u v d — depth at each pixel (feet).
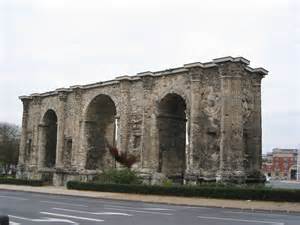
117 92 162.50
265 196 95.45
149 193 116.78
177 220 57.57
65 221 54.13
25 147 209.77
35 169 199.31
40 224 50.67
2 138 326.65
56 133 205.67
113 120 184.24
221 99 126.00
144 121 147.43
